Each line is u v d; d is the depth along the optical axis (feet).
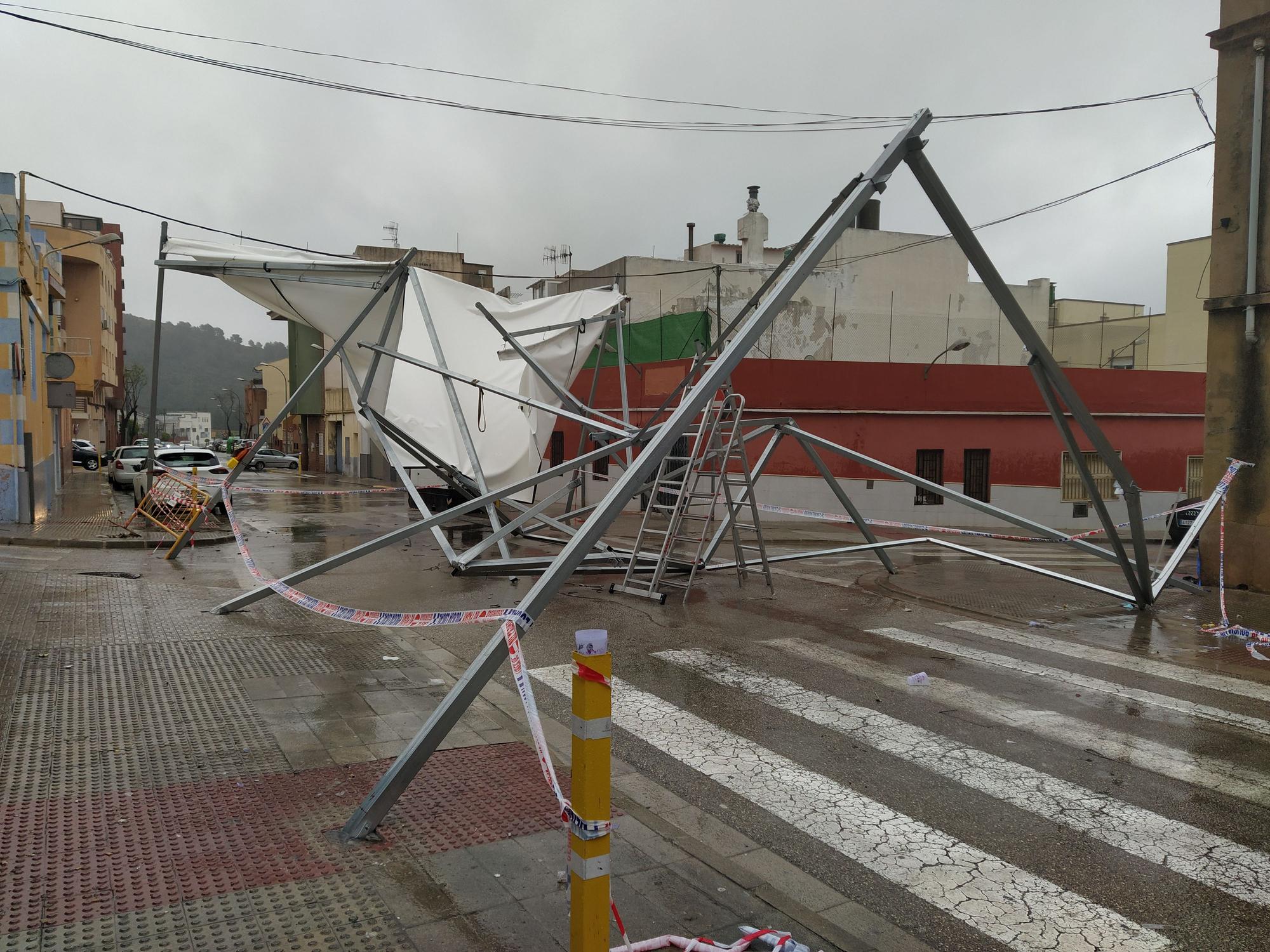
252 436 297.33
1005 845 14.10
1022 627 31.53
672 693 22.13
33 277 61.16
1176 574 47.34
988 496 78.84
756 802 15.58
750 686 22.91
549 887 11.59
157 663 22.29
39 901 10.77
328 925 10.44
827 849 13.80
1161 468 82.74
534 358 45.37
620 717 20.17
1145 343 124.77
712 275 109.60
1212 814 15.47
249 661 22.91
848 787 16.35
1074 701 22.31
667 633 28.91
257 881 11.48
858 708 21.29
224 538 49.98
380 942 10.13
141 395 316.60
